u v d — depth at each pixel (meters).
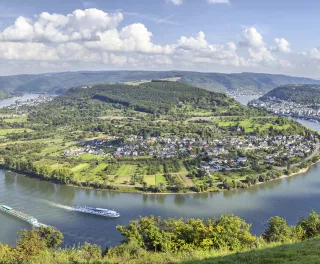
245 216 188.38
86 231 170.38
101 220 184.88
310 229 107.81
